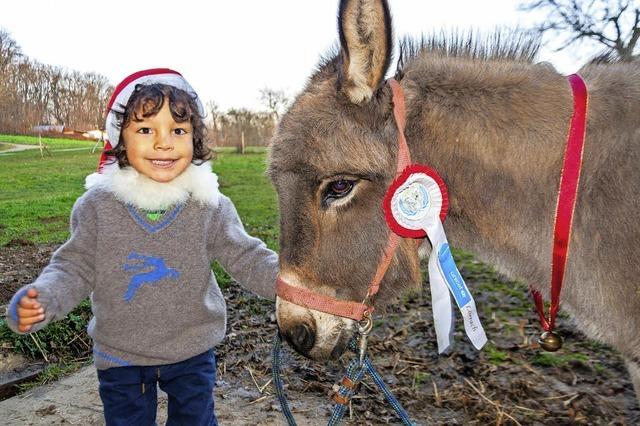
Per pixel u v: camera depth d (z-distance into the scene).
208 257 2.31
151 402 2.25
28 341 3.78
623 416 2.92
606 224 1.87
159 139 2.04
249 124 28.94
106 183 2.11
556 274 1.88
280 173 1.98
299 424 2.88
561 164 1.94
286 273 2.02
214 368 2.31
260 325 4.31
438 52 2.23
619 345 2.01
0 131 20.12
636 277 1.85
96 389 3.29
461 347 3.79
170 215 2.17
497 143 1.98
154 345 2.14
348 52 1.88
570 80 1.99
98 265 2.11
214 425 2.27
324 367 3.56
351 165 1.90
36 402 3.16
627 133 1.88
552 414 2.96
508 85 2.02
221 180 13.84
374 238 1.99
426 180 1.93
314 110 1.96
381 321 4.31
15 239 6.96
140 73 2.16
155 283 2.13
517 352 3.72
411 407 3.07
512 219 2.04
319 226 1.96
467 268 5.82
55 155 15.14
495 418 2.92
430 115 2.00
